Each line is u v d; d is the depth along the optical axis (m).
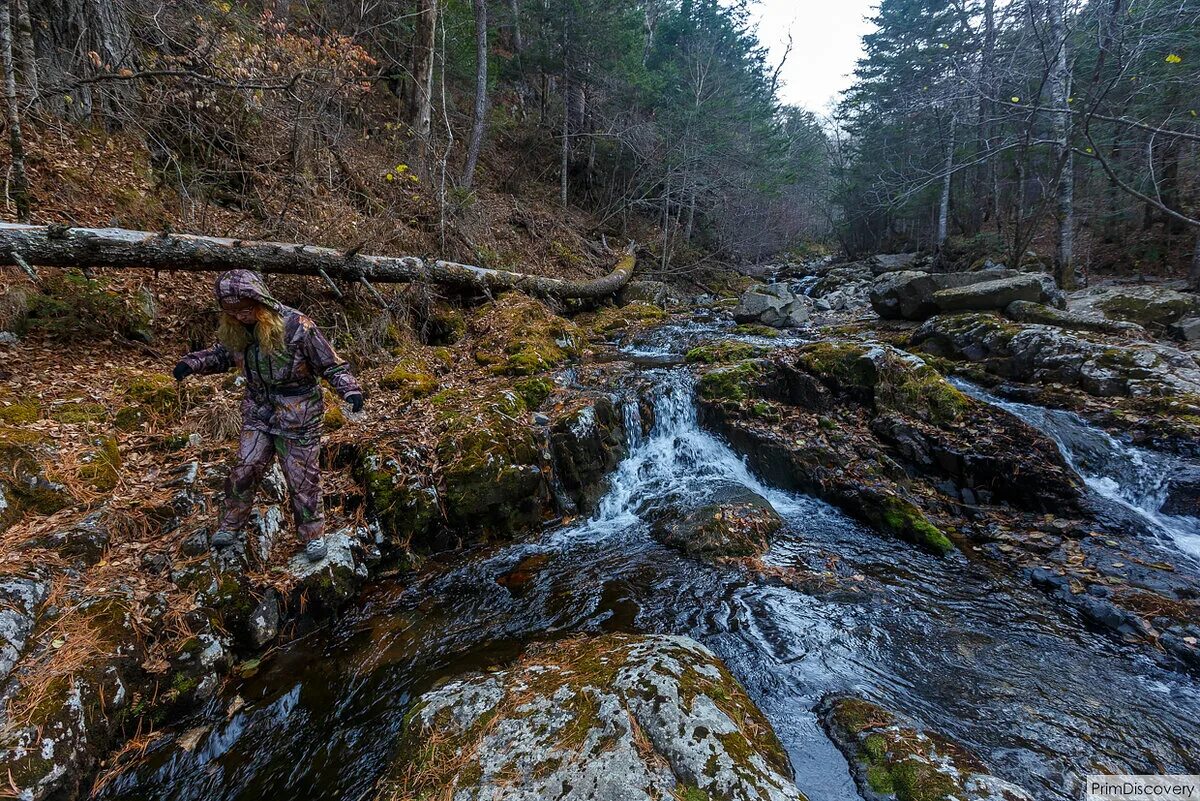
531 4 17.77
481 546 4.70
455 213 11.37
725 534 4.68
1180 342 7.79
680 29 24.91
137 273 6.37
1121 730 2.73
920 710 2.88
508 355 8.06
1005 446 5.30
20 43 6.14
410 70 13.86
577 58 18.56
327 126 9.69
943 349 8.29
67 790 2.23
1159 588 3.81
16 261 4.85
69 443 3.75
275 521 3.81
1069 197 11.80
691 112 19.52
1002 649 3.37
